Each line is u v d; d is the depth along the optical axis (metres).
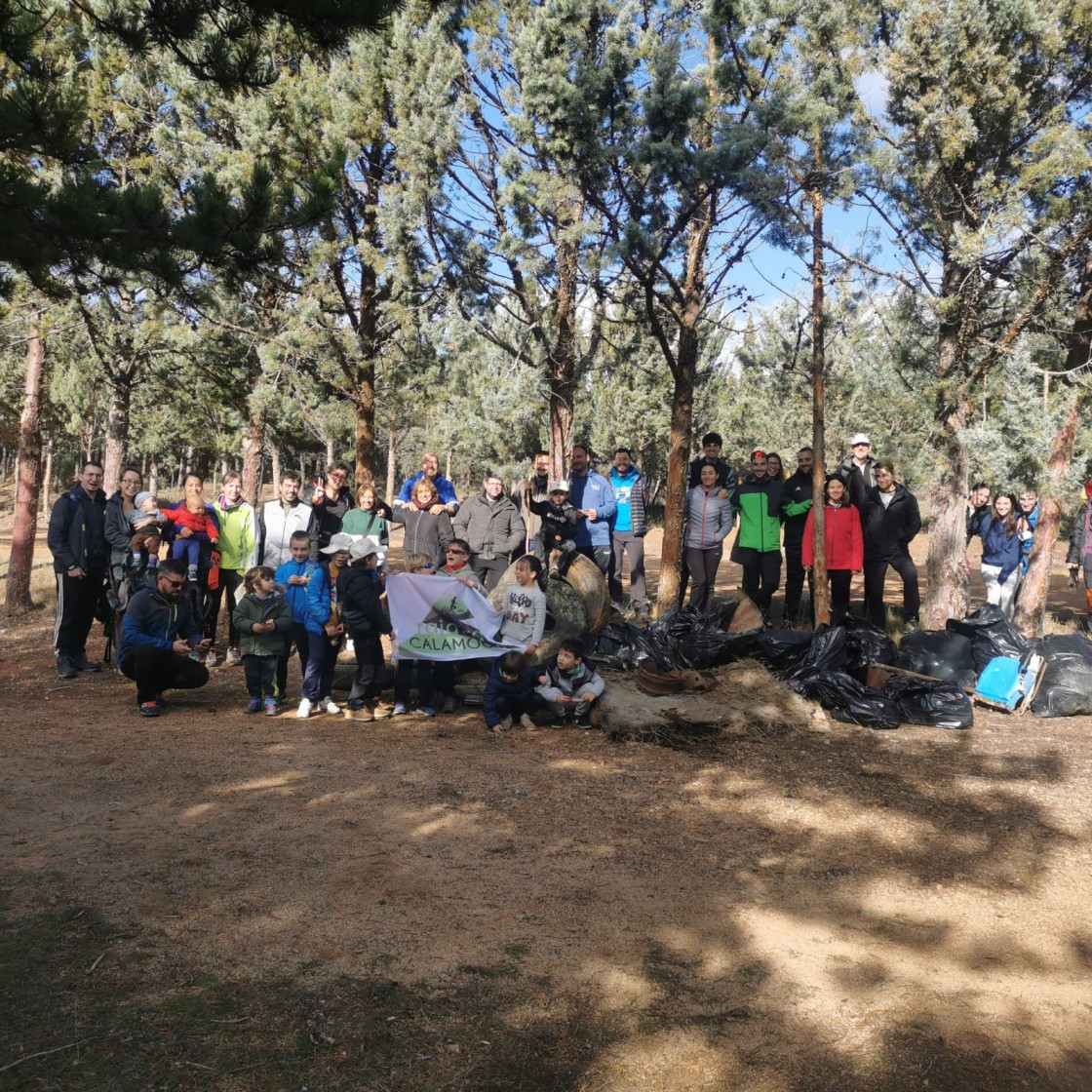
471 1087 3.06
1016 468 8.86
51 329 14.23
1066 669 8.22
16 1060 3.04
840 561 10.45
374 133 11.92
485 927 4.10
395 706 7.95
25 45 5.31
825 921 4.32
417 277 12.32
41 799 5.55
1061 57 9.97
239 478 10.35
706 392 26.98
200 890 4.35
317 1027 3.32
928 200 10.34
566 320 13.45
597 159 8.98
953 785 6.20
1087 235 9.68
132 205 5.54
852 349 14.32
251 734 7.17
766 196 8.74
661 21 11.26
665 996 3.64
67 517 9.46
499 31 12.70
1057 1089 3.21
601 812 5.55
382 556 9.37
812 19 9.40
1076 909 4.52
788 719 7.43
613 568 12.47
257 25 5.11
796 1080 3.18
